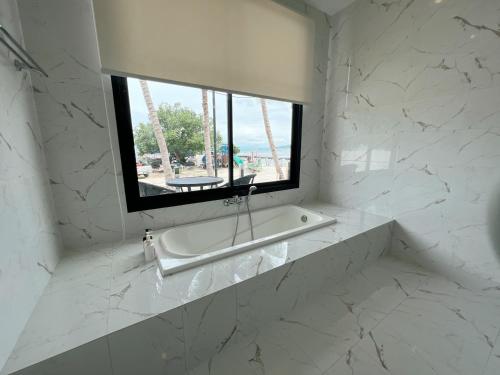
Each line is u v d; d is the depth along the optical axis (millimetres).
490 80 1391
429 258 1834
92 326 834
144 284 1081
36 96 1177
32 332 810
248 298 1175
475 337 1209
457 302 1489
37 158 1135
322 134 2479
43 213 1133
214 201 1925
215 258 1303
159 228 1693
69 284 1076
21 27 1103
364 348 1152
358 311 1414
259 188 2195
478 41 1406
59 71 1217
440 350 1135
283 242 1562
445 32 1531
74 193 1356
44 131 1221
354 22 2021
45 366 722
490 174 1461
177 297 995
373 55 1935
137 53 1282
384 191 2037
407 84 1765
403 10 1711
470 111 1490
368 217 2061
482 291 1584
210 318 1053
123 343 842
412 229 1899
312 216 2082
